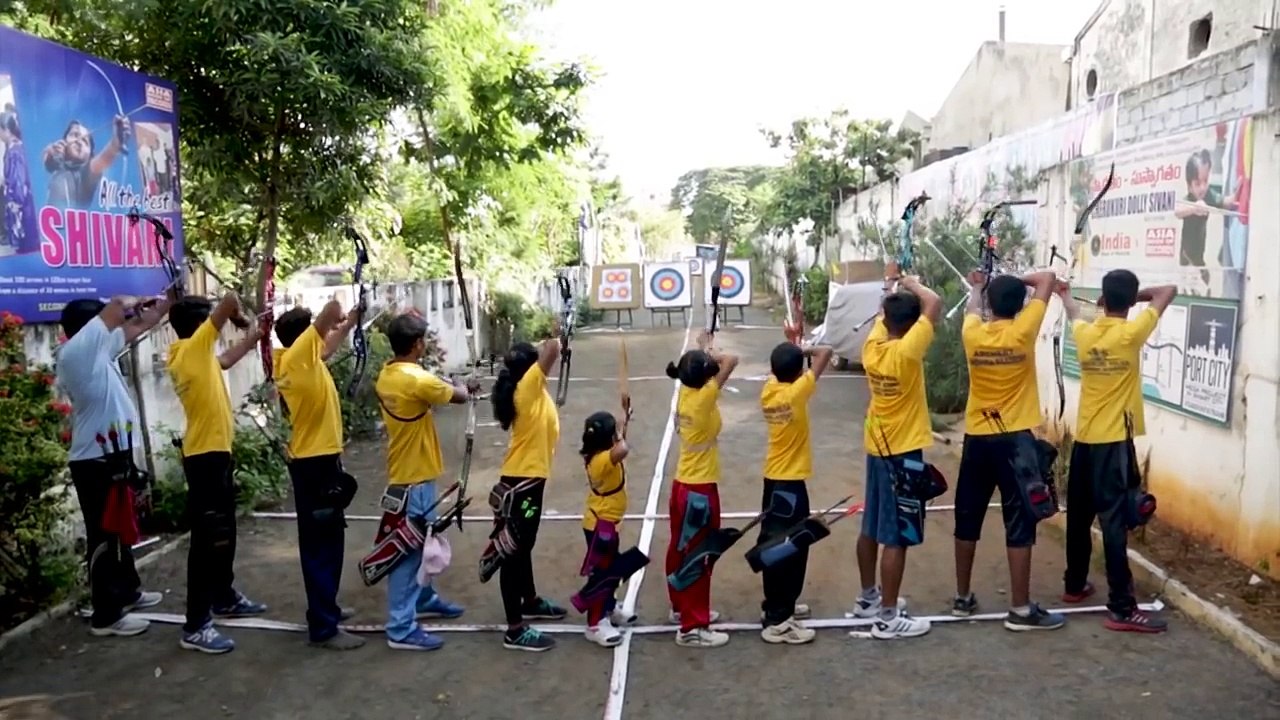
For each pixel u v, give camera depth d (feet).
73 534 18.71
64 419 16.88
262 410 24.80
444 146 40.78
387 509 15.53
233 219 31.78
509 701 13.83
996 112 63.57
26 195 18.51
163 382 22.45
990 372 15.70
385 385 15.48
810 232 83.20
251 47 24.34
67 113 19.67
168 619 16.83
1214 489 18.63
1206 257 18.86
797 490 15.78
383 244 45.75
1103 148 25.54
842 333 44.78
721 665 14.83
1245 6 33.65
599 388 43.45
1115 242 22.74
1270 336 16.88
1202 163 19.06
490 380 46.32
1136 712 12.96
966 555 16.20
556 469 27.94
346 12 25.23
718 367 15.96
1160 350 20.59
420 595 17.02
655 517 22.75
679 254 202.49
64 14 24.67
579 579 18.88
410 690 14.21
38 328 18.80
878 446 15.61
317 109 25.03
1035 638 15.44
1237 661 14.38
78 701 13.91
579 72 42.80
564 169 59.67
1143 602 16.67
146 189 22.47
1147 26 40.70
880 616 15.72
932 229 38.19
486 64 40.57
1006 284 15.69
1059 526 20.81
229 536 16.26
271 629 16.55
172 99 23.65
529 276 63.93
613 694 13.91
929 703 13.41
